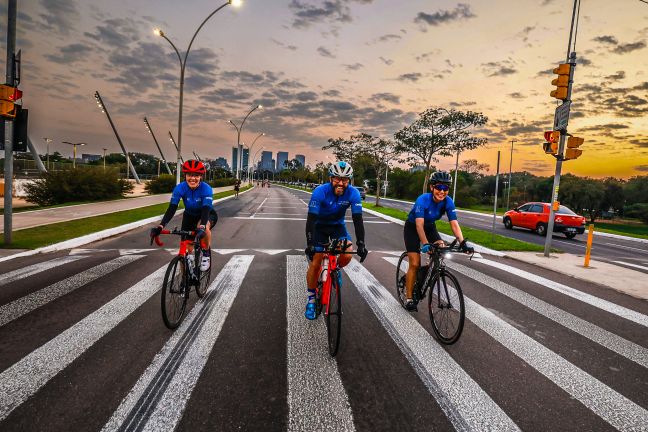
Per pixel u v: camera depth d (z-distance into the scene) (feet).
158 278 18.12
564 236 54.60
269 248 28.25
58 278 17.76
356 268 22.43
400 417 7.92
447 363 10.50
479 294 17.71
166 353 10.44
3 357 9.90
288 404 8.23
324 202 12.28
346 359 10.50
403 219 56.80
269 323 12.99
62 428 7.15
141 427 7.27
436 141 60.54
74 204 59.88
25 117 24.13
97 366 9.57
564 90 27.07
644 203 262.26
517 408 8.43
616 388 9.46
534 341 12.29
